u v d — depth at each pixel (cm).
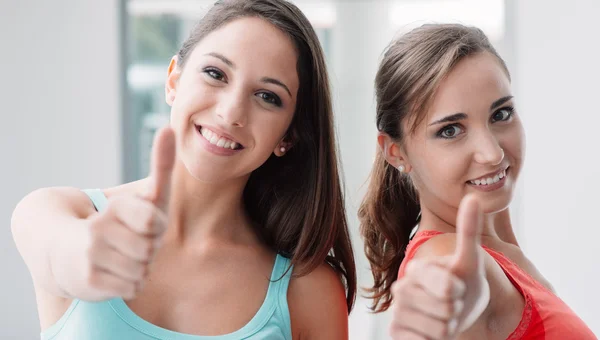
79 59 315
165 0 327
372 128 334
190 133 108
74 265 74
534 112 308
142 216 69
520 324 99
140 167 330
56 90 313
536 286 108
